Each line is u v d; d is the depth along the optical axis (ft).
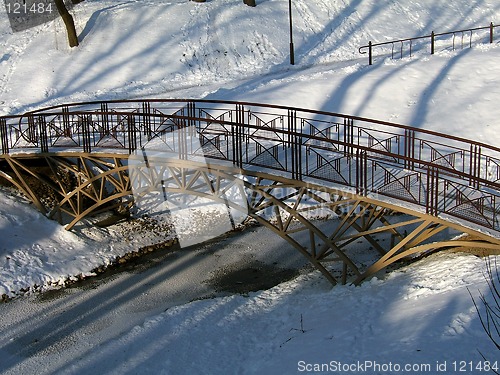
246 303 50.47
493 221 43.60
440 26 108.06
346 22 106.93
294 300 49.21
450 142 67.67
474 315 36.76
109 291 55.47
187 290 54.85
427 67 81.10
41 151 59.26
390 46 100.12
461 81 77.41
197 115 72.69
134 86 87.56
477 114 71.56
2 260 57.31
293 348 40.75
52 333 49.21
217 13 104.42
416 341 36.11
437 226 49.19
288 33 103.04
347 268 53.78
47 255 59.36
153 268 59.21
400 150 66.54
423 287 43.42
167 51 95.71
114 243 62.85
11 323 50.80
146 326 48.44
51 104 81.46
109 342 47.19
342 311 43.98
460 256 47.01
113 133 61.16
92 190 66.08
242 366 40.98
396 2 113.29
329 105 75.10
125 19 101.24
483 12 112.88
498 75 77.71
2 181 66.23
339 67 86.43
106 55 93.81
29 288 55.67
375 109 74.18
